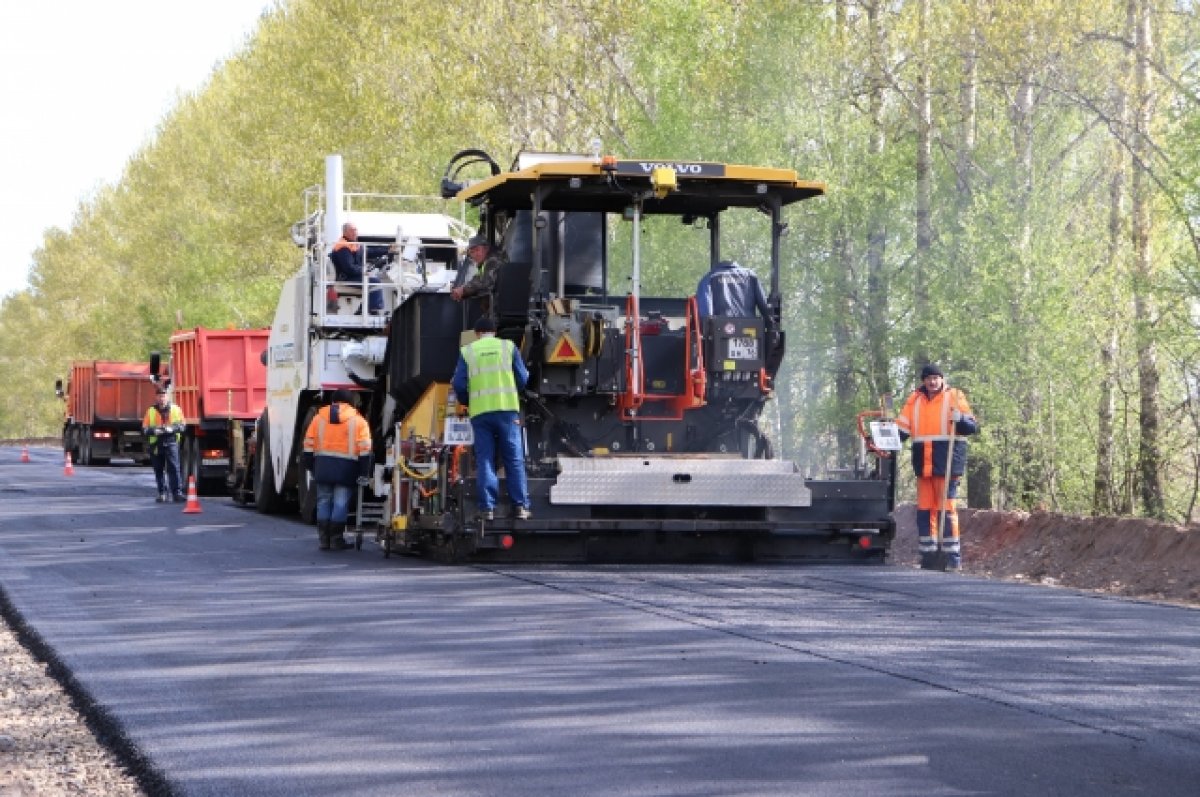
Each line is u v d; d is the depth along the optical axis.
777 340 29.16
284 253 93.06
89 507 48.12
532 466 27.94
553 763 12.41
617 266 29.39
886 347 46.22
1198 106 39.84
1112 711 14.25
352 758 12.77
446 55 72.06
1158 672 16.34
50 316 178.88
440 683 16.03
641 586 24.69
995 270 42.19
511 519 27.20
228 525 40.59
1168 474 48.28
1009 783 11.62
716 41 51.69
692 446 29.27
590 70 66.75
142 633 20.09
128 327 131.00
